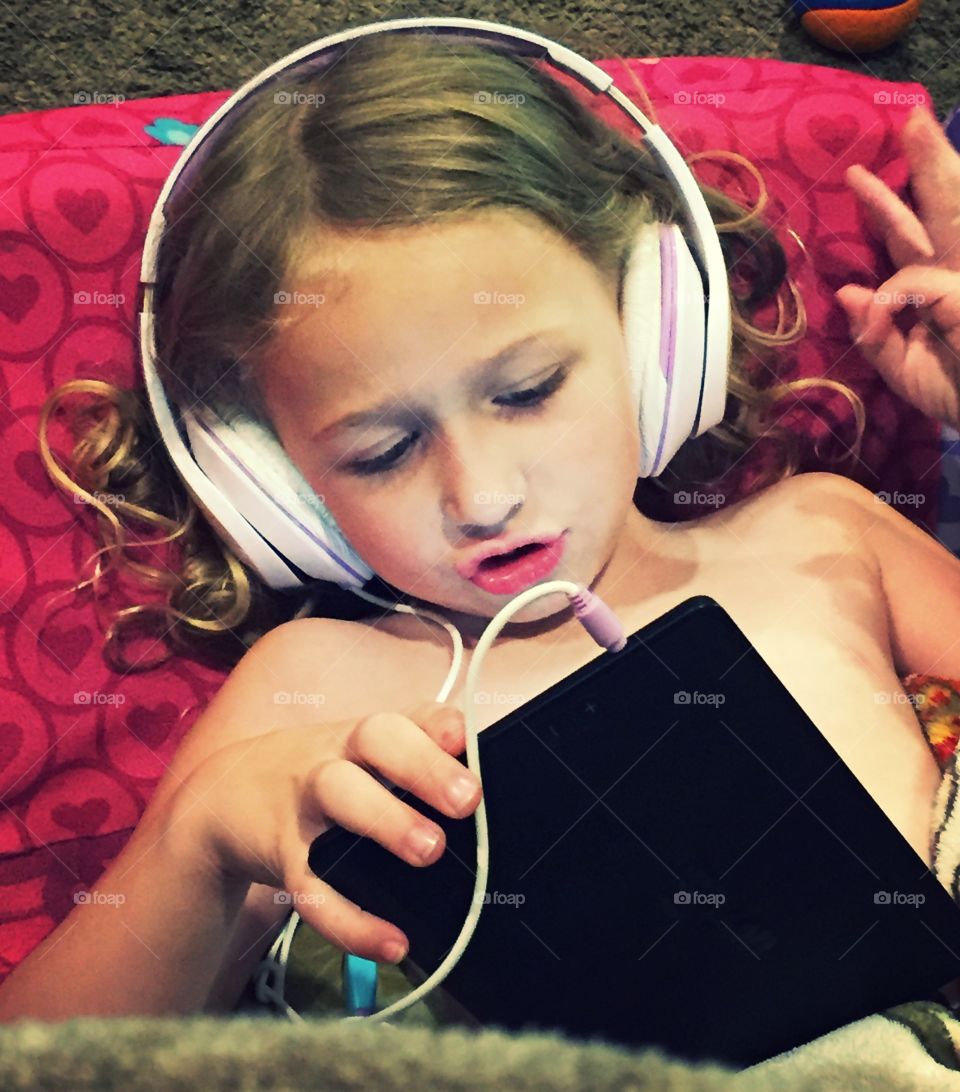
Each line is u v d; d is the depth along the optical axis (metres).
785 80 0.83
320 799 0.58
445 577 0.72
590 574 0.74
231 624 0.77
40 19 0.92
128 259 0.76
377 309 0.67
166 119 0.80
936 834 0.66
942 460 0.82
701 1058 0.56
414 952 0.56
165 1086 0.29
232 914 0.69
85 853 0.75
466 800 0.55
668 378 0.68
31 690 0.75
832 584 0.78
